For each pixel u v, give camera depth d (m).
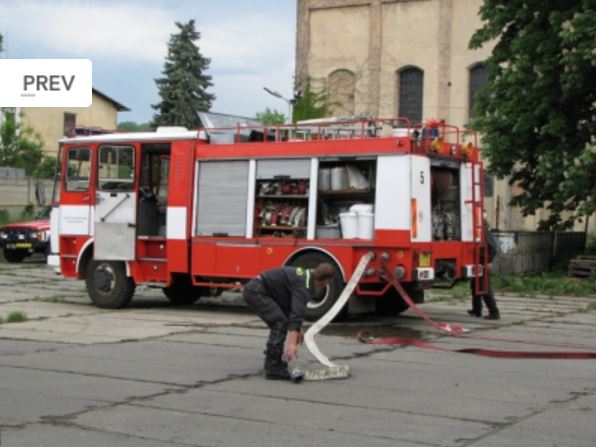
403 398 8.45
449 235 14.89
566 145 24.64
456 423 7.44
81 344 11.91
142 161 16.33
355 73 42.47
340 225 14.29
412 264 13.73
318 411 7.87
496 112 25.97
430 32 40.72
